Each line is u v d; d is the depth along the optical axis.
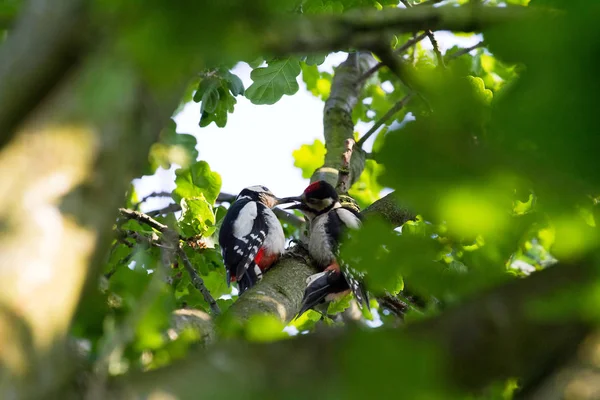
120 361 4.91
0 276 3.49
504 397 5.27
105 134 3.81
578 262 4.24
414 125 4.07
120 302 5.57
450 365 3.96
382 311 12.86
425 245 5.40
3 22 5.73
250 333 4.94
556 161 3.87
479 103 4.10
